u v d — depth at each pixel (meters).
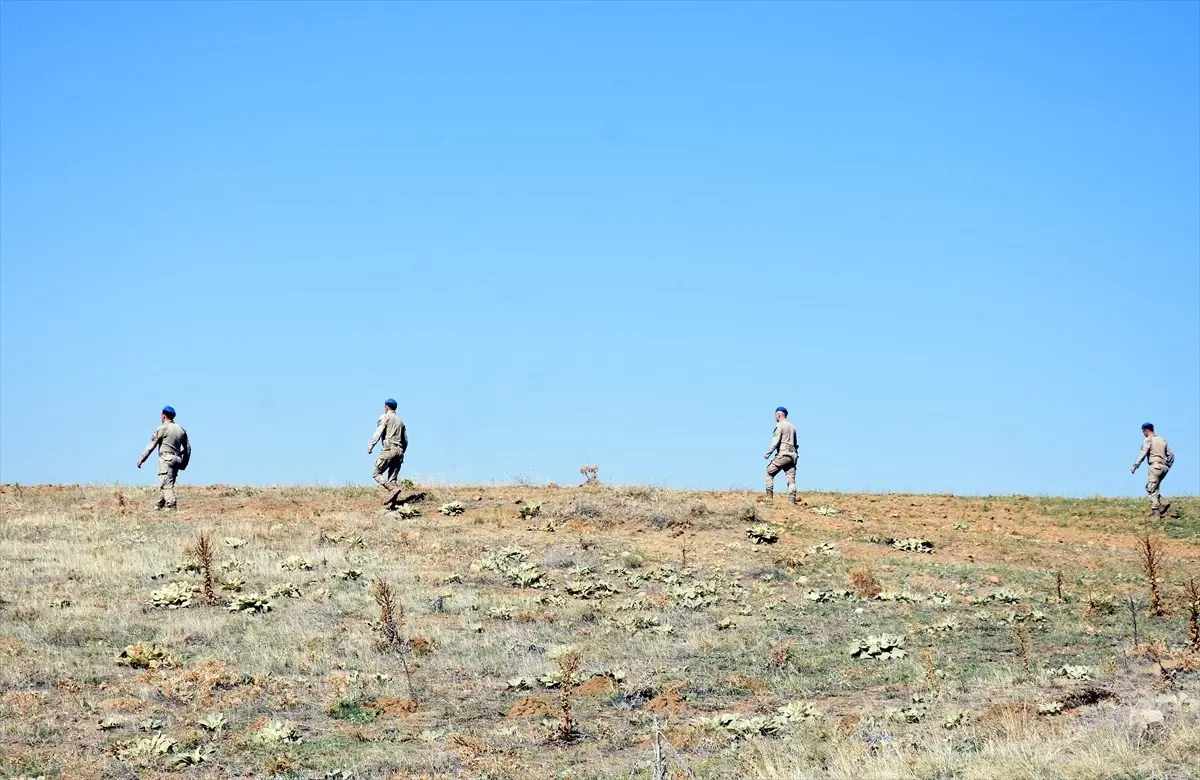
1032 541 51.84
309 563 45.09
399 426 54.84
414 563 46.19
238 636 35.59
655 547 49.19
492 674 32.34
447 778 22.89
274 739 26.03
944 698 27.17
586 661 33.19
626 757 24.41
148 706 28.84
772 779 20.92
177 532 50.00
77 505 55.41
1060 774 19.14
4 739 25.70
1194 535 53.16
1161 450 56.16
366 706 29.06
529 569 44.94
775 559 46.66
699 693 29.73
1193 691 25.31
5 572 42.28
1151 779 18.67
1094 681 27.62
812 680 30.45
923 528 53.56
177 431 55.12
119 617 37.00
